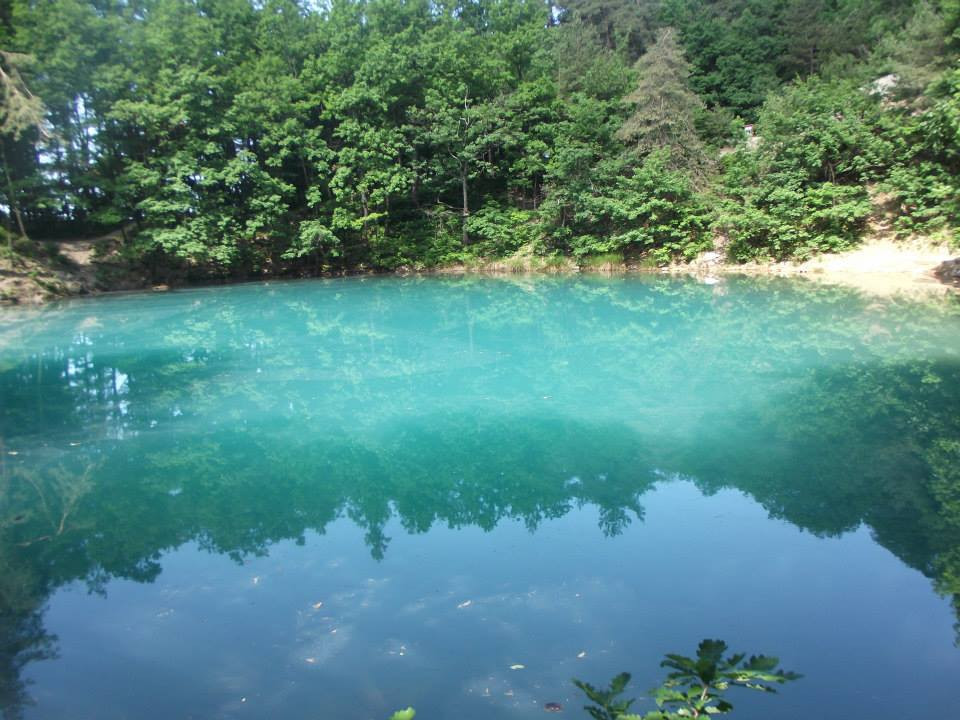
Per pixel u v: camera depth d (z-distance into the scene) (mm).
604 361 9453
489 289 18734
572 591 3453
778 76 36156
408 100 24453
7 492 5141
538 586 3512
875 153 19969
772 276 19250
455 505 4691
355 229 23844
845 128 20156
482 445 6027
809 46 34500
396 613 3268
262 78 21891
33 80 17953
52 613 3381
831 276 18438
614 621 3152
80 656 2998
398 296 17531
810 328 11383
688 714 1690
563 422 6645
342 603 3381
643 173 22156
